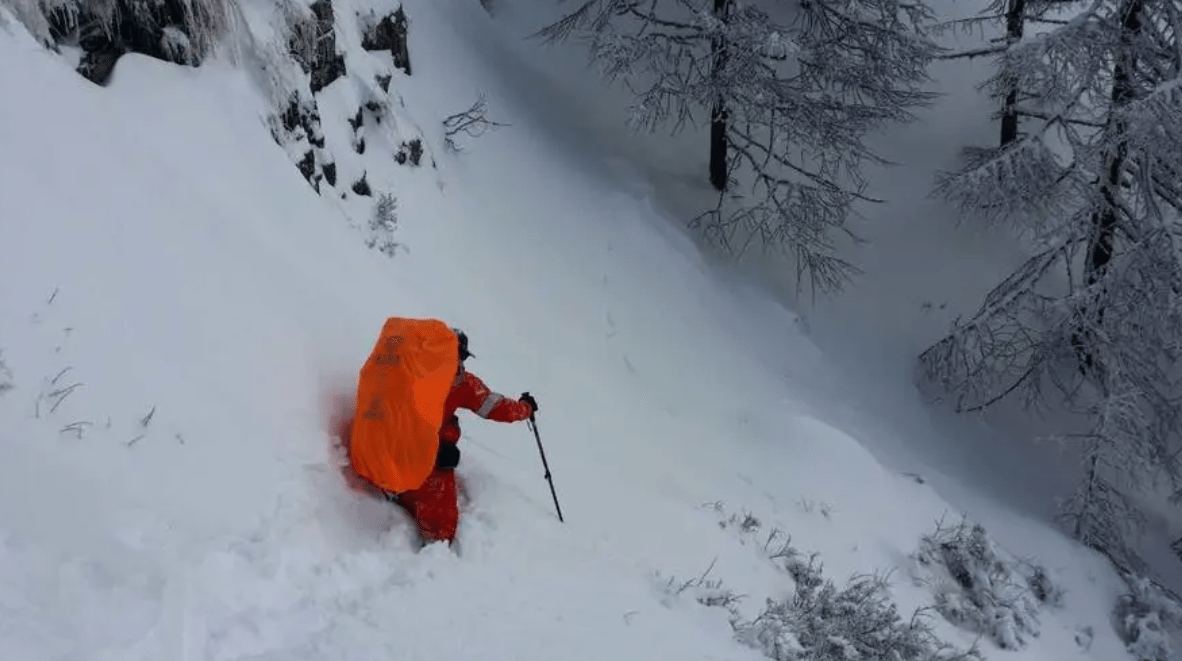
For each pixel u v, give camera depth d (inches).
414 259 375.9
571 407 373.1
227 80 309.4
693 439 410.0
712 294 497.7
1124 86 449.7
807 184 534.3
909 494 426.9
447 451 229.6
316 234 306.2
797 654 269.4
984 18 517.0
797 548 357.1
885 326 526.9
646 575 266.7
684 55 528.4
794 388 477.1
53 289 206.4
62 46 266.8
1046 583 409.7
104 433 191.5
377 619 192.2
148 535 177.2
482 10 565.3
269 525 199.5
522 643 203.8
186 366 217.8
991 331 486.9
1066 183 487.8
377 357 224.4
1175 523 494.0
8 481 168.1
